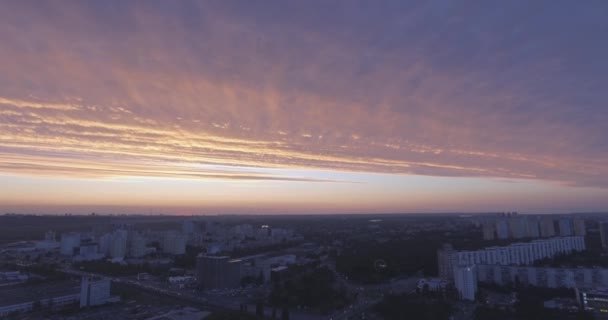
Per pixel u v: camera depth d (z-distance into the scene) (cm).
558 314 18525
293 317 19838
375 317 19888
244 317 19062
